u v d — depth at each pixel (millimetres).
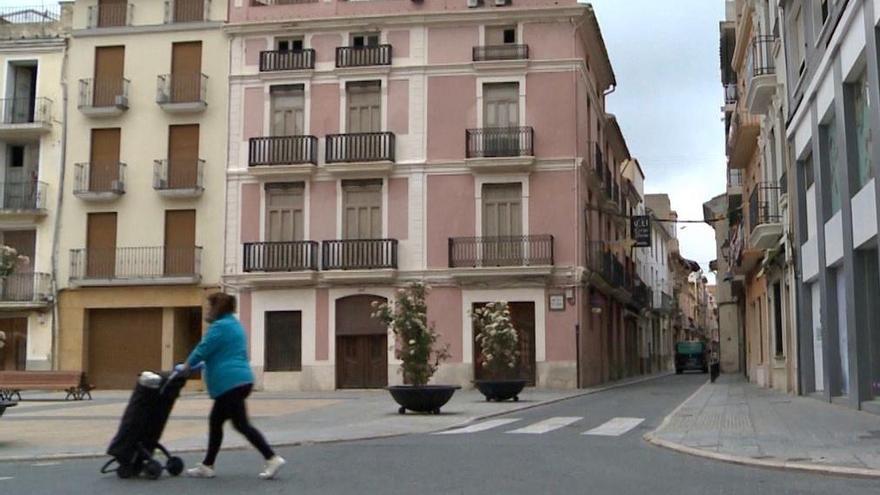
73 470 9102
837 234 16953
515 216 29203
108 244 31172
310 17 30531
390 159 29391
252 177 30328
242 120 30703
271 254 29688
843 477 8305
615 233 39438
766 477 8297
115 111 31312
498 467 8930
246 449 11109
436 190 29422
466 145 29344
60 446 11664
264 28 30703
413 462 9375
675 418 15031
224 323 8023
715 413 16109
